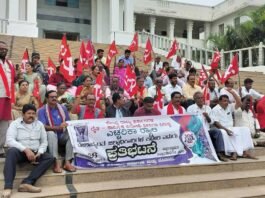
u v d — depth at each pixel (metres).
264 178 6.65
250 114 8.24
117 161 6.34
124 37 25.58
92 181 5.87
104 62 12.62
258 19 24.09
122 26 27.48
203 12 37.50
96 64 10.45
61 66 8.43
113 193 5.48
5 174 5.17
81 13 27.02
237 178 6.40
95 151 6.21
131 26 26.39
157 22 36.03
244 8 32.78
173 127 6.89
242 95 10.00
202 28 39.00
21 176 5.53
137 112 7.18
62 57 8.48
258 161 7.21
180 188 5.93
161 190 5.79
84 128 6.25
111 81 9.92
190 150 6.97
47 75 10.02
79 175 5.79
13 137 5.51
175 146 6.81
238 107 8.03
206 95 8.70
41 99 8.08
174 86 9.26
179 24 37.28
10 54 14.62
